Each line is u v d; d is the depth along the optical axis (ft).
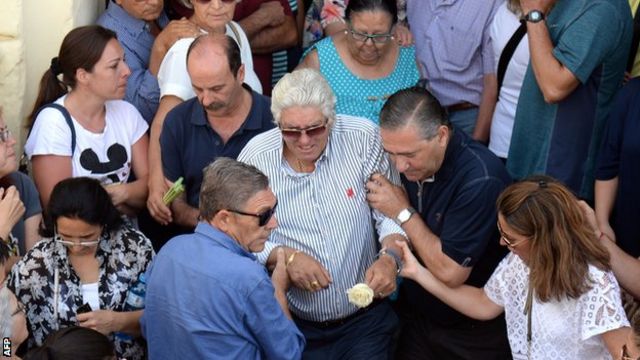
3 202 15.97
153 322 13.58
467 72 20.25
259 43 21.06
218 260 13.10
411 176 14.88
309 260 15.30
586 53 16.57
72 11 19.45
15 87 18.94
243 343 13.28
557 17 17.19
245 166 13.48
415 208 15.71
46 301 15.31
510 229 13.16
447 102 20.51
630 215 16.63
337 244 15.64
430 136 14.26
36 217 17.19
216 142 17.06
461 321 16.42
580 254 12.88
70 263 15.44
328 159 15.57
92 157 17.66
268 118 17.13
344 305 15.96
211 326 13.05
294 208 15.60
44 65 19.65
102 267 15.56
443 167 15.05
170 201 16.97
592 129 17.44
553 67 16.93
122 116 18.10
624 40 17.04
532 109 17.85
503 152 19.43
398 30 19.57
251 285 12.99
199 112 16.99
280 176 15.60
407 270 15.31
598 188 17.04
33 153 17.40
